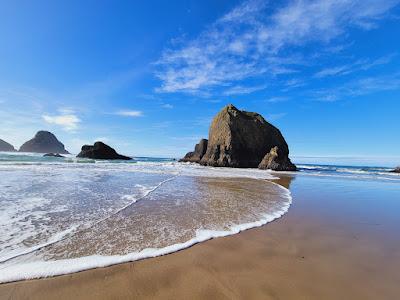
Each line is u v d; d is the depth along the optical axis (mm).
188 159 61438
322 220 7250
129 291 3205
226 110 55062
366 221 7324
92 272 3631
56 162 30531
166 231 5578
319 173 35406
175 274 3691
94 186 11609
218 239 5270
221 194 11164
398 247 5184
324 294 3318
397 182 23438
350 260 4441
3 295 2990
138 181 14484
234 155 48281
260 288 3400
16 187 10344
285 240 5387
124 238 5016
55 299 2969
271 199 10453
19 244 4477
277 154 40750
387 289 3496
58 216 6359
